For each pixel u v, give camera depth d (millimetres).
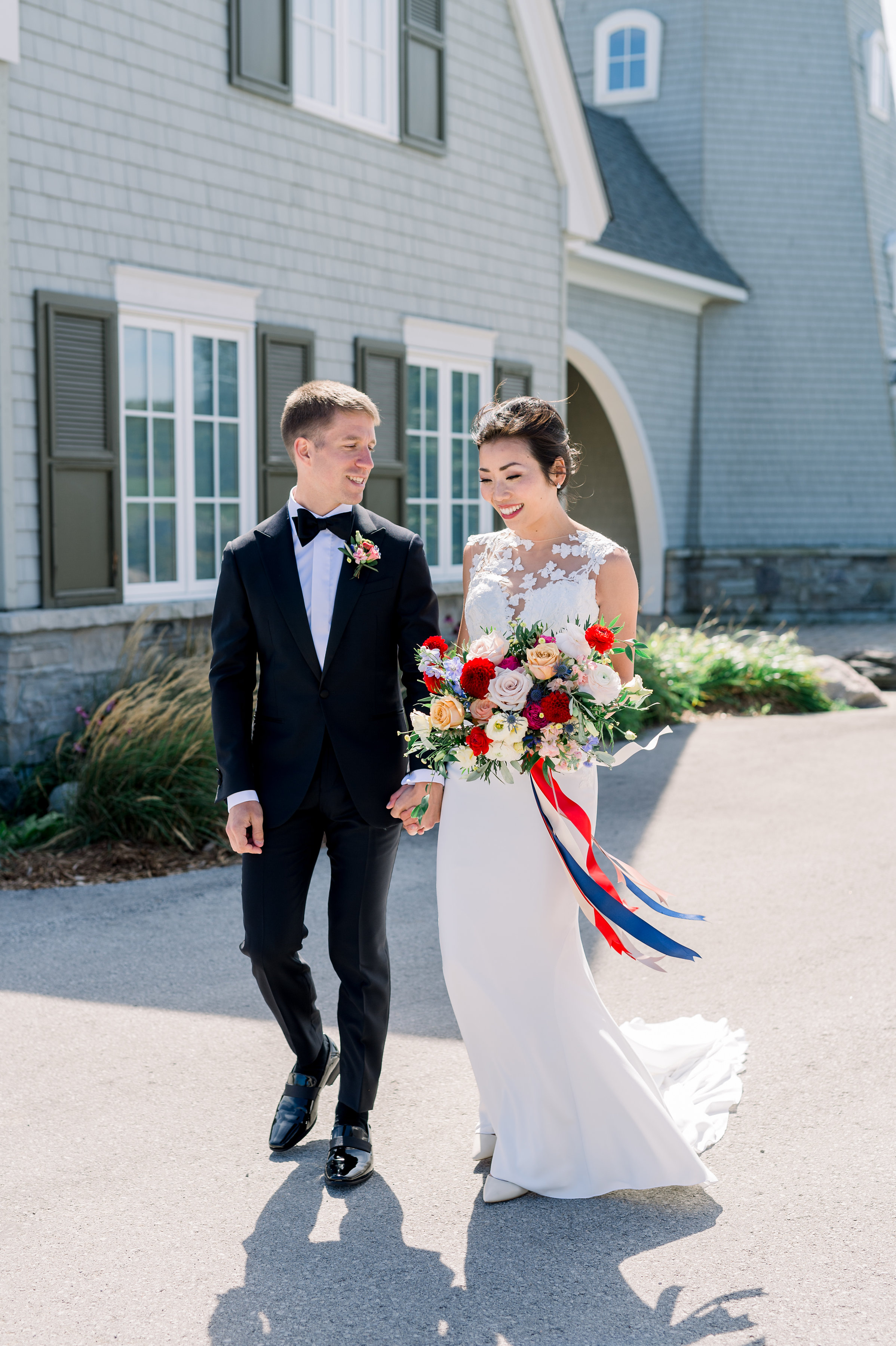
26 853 5930
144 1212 2883
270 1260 2686
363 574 3045
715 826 6543
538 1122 2945
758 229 18484
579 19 19344
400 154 10078
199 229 8203
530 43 11492
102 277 7488
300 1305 2523
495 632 3041
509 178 11461
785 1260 2637
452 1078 3588
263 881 3082
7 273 6844
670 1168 2922
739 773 7906
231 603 3086
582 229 12484
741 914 5066
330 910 3115
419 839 6398
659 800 7176
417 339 10375
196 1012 4074
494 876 2957
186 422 8164
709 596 18453
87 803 6133
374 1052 3094
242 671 3125
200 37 8102
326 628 3037
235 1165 3105
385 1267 2650
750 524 18656
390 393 10078
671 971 4422
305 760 3037
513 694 2818
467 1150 3166
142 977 4395
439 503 10961
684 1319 2445
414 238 10305
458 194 10797
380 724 3105
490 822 2977
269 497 8859
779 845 6133
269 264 8820
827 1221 2781
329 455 3027
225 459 8570
